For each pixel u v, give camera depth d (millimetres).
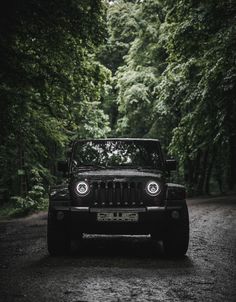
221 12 20266
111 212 7520
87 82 19266
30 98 18328
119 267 6738
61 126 21875
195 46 22062
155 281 5832
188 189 35062
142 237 10469
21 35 16562
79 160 8891
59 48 17406
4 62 16281
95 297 5055
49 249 7695
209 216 15398
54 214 7664
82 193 7637
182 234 7555
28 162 22094
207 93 22062
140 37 34281
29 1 15500
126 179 7648
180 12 21625
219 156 39156
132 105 33531
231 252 8141
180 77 26250
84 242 9539
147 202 7629
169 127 33656
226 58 19656
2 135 18250
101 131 27078
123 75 34406
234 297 5129
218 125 22703
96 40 17594
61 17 16375
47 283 5707
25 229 12445
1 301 4906
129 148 9000
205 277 6086
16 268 6715
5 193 24078
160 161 8852
